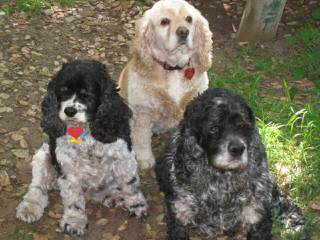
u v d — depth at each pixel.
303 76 1.95
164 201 1.42
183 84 1.49
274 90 1.87
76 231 1.33
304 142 1.53
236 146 1.09
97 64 1.31
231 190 1.19
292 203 1.37
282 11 2.10
